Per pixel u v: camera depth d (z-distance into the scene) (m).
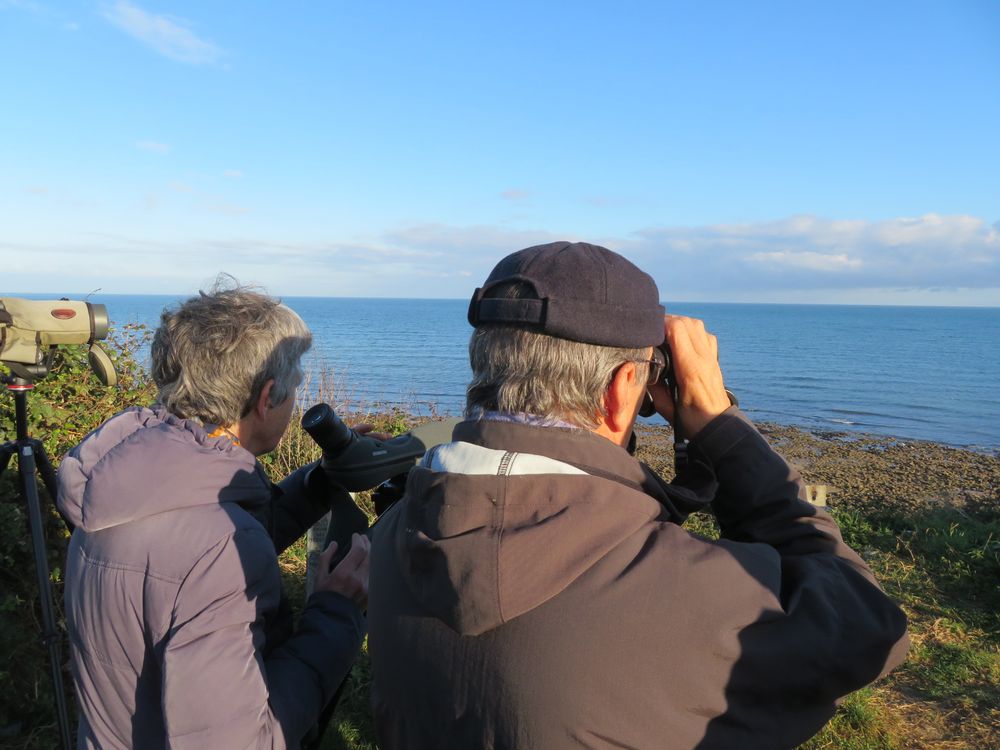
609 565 0.92
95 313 2.11
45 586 2.12
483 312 1.07
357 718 3.25
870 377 40.38
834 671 0.94
